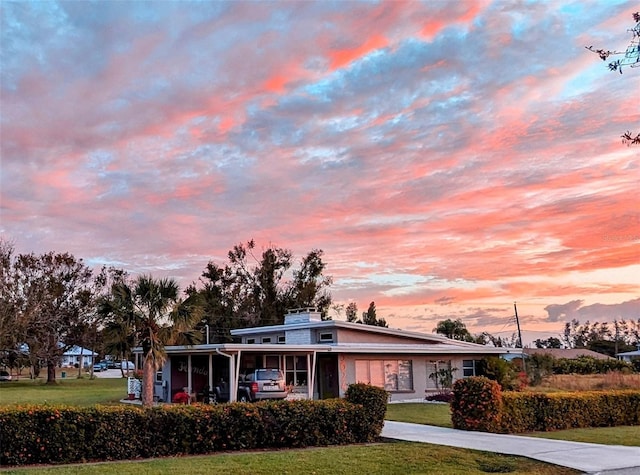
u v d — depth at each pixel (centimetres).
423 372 2855
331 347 2539
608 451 1249
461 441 1362
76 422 1099
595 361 4631
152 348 1966
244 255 5634
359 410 1366
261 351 2417
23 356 4906
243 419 1246
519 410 1619
